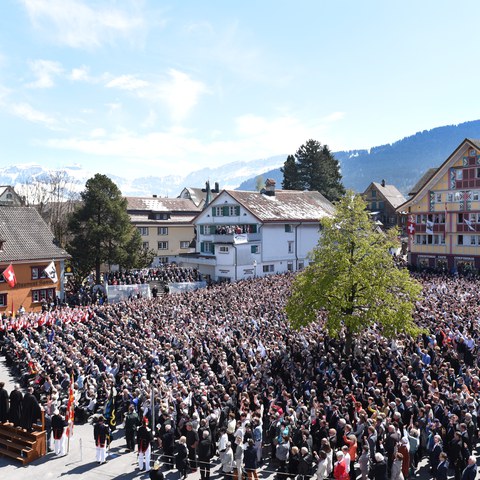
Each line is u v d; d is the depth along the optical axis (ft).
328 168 319.47
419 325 89.30
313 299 80.28
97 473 52.80
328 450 45.44
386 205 334.85
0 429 60.29
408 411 54.44
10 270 121.29
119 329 96.17
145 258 178.50
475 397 57.16
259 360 75.66
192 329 94.89
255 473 47.93
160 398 60.34
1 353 100.27
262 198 204.74
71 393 61.16
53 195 253.24
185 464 50.11
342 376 66.08
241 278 183.21
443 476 45.19
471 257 193.57
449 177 199.11
